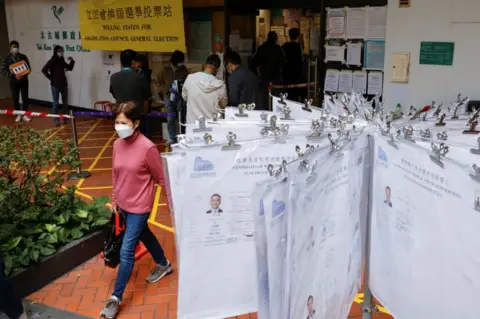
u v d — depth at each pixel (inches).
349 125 90.9
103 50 455.8
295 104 109.2
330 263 76.4
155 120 399.9
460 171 60.6
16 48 452.8
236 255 79.5
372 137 85.4
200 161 75.1
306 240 66.3
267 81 310.2
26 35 545.0
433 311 69.4
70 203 195.0
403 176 74.6
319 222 70.4
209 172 75.8
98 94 478.6
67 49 497.0
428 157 67.1
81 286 172.2
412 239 73.3
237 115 104.7
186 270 77.4
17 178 188.2
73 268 184.1
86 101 493.4
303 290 67.4
